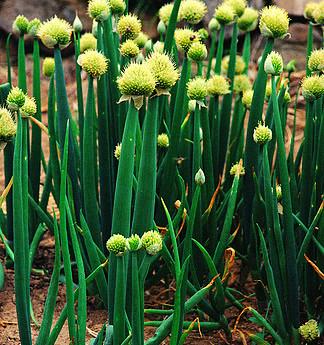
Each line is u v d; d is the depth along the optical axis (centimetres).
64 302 154
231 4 162
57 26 139
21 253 116
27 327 121
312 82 131
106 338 119
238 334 146
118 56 159
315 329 133
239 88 167
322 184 142
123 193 118
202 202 144
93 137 152
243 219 152
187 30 140
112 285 125
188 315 150
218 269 142
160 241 109
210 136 154
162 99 149
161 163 148
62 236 113
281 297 135
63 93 144
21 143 114
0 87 152
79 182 160
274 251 133
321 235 136
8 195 157
